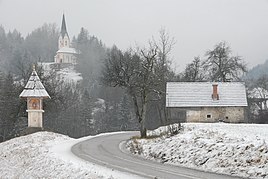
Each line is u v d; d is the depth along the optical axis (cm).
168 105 5712
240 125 3981
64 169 2312
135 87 4275
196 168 2303
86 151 3228
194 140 2753
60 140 4294
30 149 3500
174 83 5878
